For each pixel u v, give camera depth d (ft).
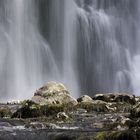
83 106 164.76
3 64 309.22
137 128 103.50
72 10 345.31
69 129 126.62
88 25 348.38
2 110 158.10
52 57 331.57
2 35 315.78
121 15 364.99
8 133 120.98
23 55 319.27
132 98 187.83
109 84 345.31
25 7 328.70
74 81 333.62
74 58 338.75
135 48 363.56
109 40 354.13
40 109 150.71
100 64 346.13
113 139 100.22
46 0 337.31
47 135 118.11
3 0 322.96
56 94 170.81
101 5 359.46
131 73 352.69
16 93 306.55
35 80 318.45
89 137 105.19
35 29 330.13
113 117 146.82
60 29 339.57
